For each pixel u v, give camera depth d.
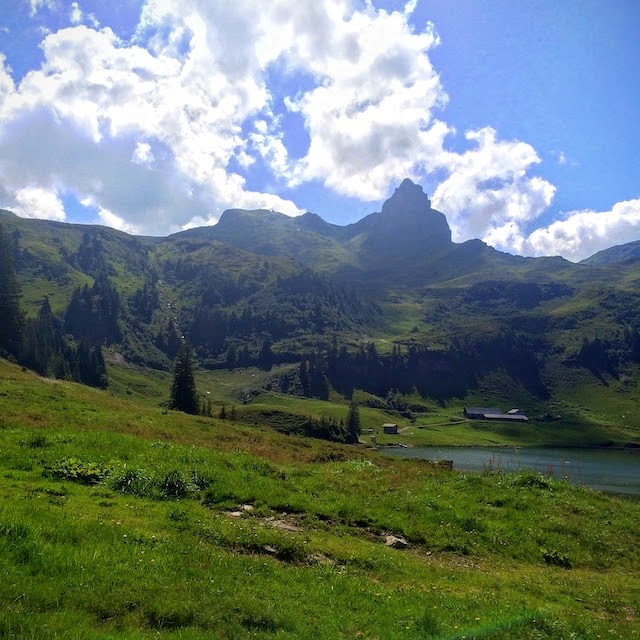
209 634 8.62
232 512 18.56
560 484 30.97
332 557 15.84
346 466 31.53
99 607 8.60
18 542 10.08
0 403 36.41
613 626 13.84
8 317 144.00
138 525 13.85
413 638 10.70
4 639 6.94
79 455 21.11
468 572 17.34
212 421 59.16
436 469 36.28
